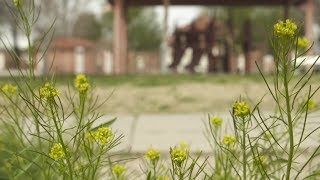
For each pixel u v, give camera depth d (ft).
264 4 77.10
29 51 6.02
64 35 141.90
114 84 32.63
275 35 4.79
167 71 70.85
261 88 26.68
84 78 6.48
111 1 70.95
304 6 70.49
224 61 75.36
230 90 27.84
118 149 12.27
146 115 21.47
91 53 133.08
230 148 7.14
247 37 74.90
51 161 6.93
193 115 21.25
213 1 77.15
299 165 9.05
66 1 114.83
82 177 5.91
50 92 5.34
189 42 75.10
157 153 7.20
